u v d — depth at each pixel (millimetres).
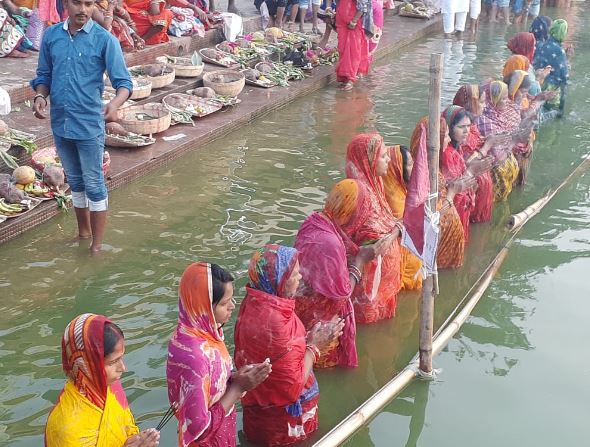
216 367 3314
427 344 4746
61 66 5727
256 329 3721
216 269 3328
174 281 5723
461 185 5859
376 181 5105
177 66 10344
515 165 7688
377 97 11664
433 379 4832
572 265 6480
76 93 5746
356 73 11953
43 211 6578
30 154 7125
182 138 8656
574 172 8695
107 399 2963
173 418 4227
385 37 15297
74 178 6102
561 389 4824
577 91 12398
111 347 2863
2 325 5051
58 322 5121
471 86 7277
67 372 2914
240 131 9625
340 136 9625
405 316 5590
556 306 5824
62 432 2869
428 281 4598
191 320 3311
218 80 10562
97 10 9750
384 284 5352
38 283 5609
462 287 6078
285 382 3785
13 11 9844
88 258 6027
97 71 5824
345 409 4523
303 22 14477
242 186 7719
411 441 4273
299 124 10078
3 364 4637
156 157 7980
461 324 5492
